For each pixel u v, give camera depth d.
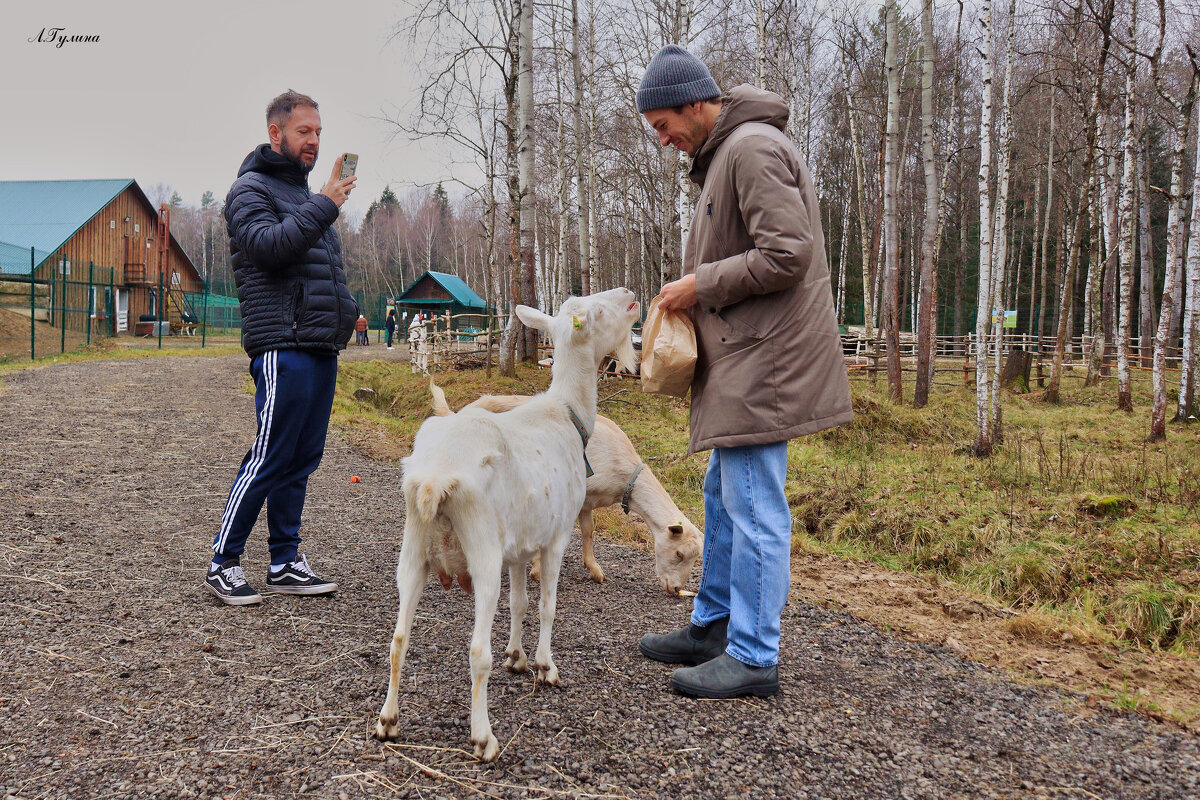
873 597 5.00
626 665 3.38
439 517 2.45
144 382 13.76
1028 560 6.14
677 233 21.61
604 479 4.76
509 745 2.57
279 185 3.89
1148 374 21.94
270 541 4.10
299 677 3.05
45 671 2.98
